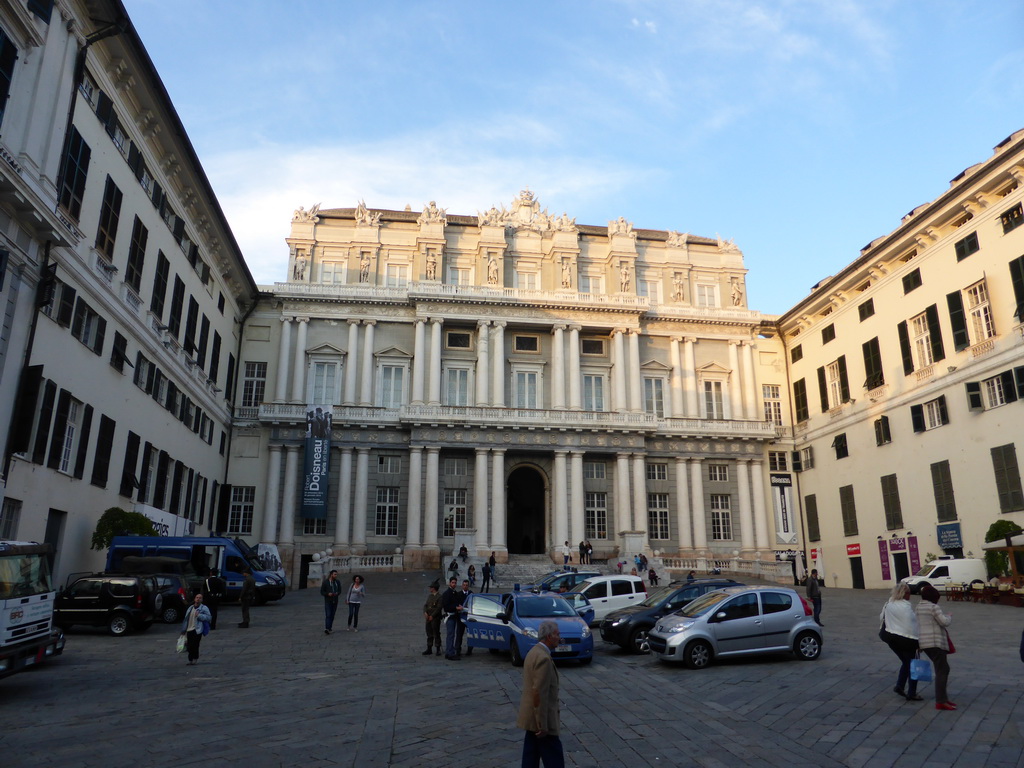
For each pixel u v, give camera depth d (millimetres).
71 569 27078
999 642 21359
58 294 25500
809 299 56656
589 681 17141
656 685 16547
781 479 59438
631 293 60844
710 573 52219
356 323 57750
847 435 52500
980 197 39438
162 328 36375
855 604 36031
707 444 59750
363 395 56344
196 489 44750
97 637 23203
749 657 19891
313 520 54312
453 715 13141
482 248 59938
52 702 14078
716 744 11406
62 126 24828
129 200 31578
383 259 59750
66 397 26266
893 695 14383
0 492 22016
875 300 49625
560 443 55781
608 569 49781
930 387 43562
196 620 18844
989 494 38656
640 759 10641
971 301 40812
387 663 19406
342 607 34250
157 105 32156
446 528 54781
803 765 10320
